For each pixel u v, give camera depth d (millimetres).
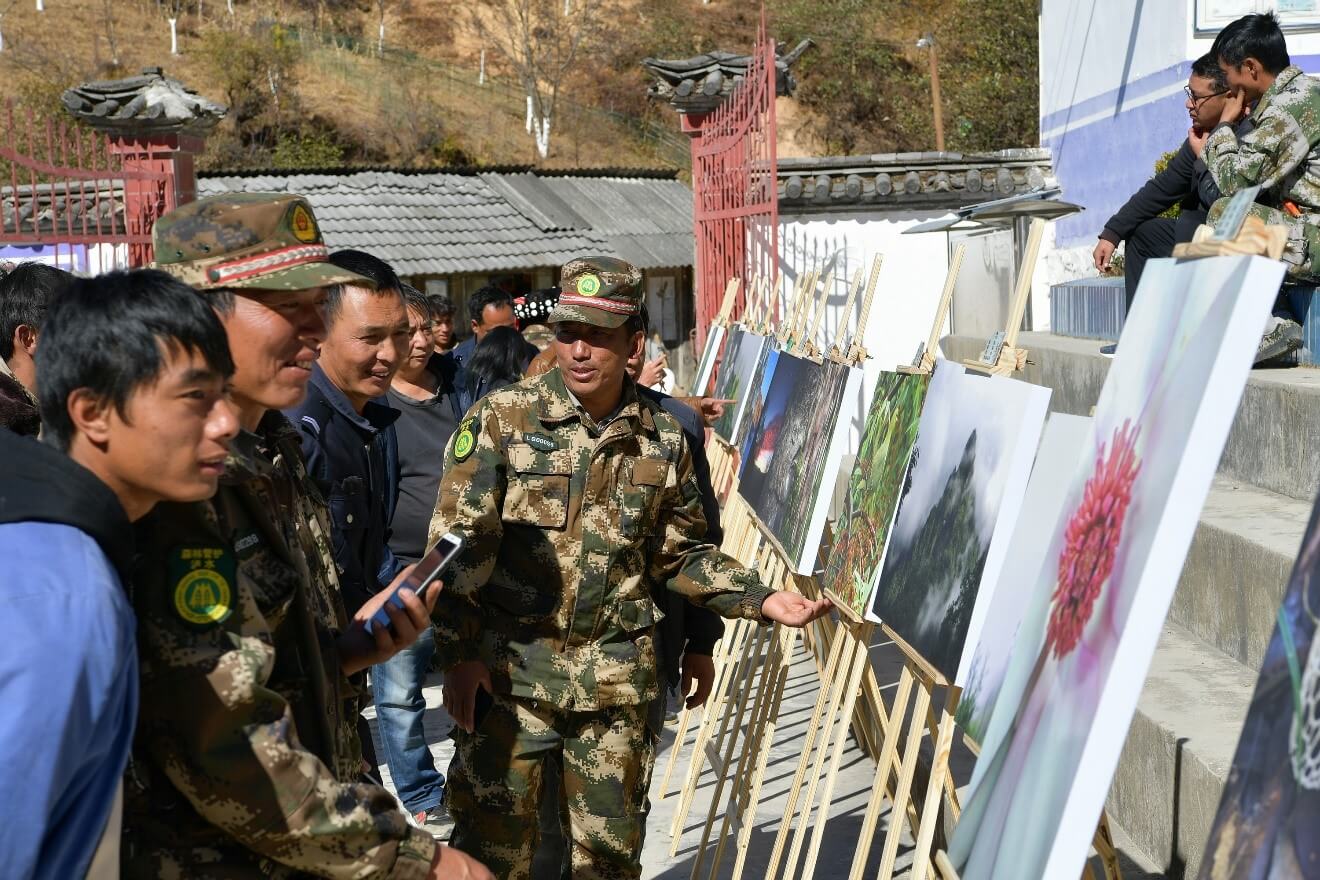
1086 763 1555
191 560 1866
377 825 1970
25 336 3338
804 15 37188
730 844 4566
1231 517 4051
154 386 1701
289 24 42000
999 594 2297
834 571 3486
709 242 10109
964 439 2662
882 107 36250
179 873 1914
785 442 4621
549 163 38000
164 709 1821
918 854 2459
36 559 1595
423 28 44344
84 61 35875
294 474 2438
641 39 42812
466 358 7004
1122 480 1740
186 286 1769
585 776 3283
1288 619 1385
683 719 5172
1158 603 1516
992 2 29188
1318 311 4781
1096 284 7359
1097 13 11242
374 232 20406
